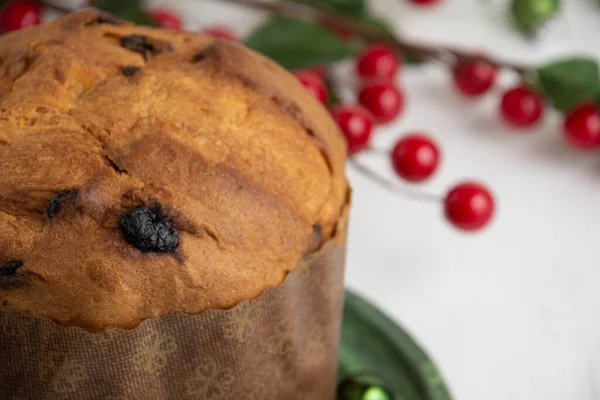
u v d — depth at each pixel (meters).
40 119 0.27
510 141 0.39
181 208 0.26
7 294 0.26
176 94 0.27
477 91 0.39
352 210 0.37
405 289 0.35
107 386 0.27
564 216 0.37
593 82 0.37
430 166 0.36
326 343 0.29
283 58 0.37
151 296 0.26
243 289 0.27
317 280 0.28
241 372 0.27
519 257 0.36
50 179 0.26
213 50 0.28
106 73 0.28
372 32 0.39
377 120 0.38
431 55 0.39
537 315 0.35
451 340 0.34
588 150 0.38
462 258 0.36
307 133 0.28
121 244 0.26
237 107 0.28
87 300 0.26
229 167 0.27
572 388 0.33
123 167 0.26
